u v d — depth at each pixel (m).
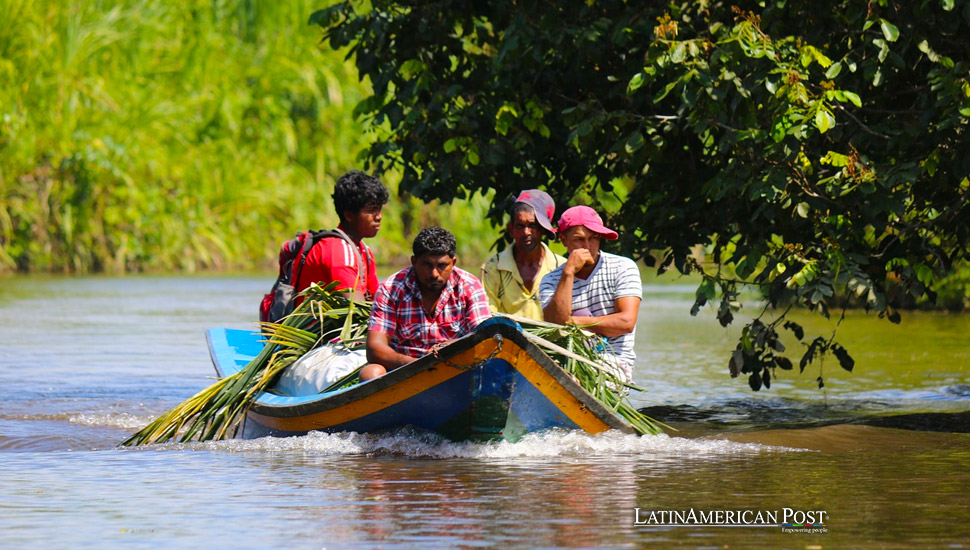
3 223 66.38
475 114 25.33
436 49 26.81
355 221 22.69
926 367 30.86
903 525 13.91
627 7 24.70
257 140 73.50
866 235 27.39
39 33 68.69
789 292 26.19
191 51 72.25
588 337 20.33
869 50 22.05
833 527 13.80
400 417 18.92
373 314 19.66
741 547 12.96
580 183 27.17
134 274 66.94
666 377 29.88
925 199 22.83
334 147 73.69
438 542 13.14
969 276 44.03
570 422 19.27
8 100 67.12
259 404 20.70
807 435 20.64
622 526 13.85
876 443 20.00
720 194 22.00
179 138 70.81
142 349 34.78
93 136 67.94
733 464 17.92
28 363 31.73
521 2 24.86
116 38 69.94
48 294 53.25
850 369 23.92
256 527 13.83
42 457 18.89
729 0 24.25
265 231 72.25
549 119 26.23
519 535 13.45
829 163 21.67
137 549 12.93
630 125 24.84
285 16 74.62
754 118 21.91
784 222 22.98
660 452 19.05
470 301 19.62
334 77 73.75
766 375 24.16
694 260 24.80
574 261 20.70
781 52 21.62
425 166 26.41
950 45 22.34
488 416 18.55
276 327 21.48
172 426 21.06
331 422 19.47
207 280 62.22
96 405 25.03
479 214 73.75
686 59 21.95
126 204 68.25
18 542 13.23
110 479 16.84
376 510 14.66
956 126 20.77
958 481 16.53
